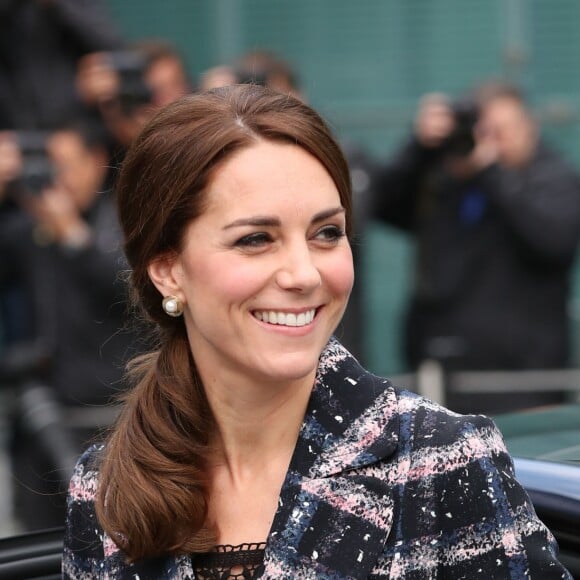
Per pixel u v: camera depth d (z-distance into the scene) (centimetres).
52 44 1864
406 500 720
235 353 723
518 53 2270
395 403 750
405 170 1822
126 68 1709
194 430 770
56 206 1602
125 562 765
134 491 748
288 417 756
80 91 1731
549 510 746
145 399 782
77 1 1892
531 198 1777
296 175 705
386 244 2025
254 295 709
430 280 1820
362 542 715
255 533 749
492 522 704
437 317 1822
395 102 2316
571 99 2261
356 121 2173
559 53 2272
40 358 1579
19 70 1836
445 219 1817
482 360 1795
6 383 1592
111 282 1561
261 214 700
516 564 698
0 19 1847
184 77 1788
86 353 1568
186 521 742
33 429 1514
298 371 714
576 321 1912
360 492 726
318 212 707
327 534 721
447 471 718
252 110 715
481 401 1772
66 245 1583
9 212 1638
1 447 1631
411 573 711
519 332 1792
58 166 1628
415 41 2309
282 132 707
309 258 706
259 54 1675
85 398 1561
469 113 1800
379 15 2317
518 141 1794
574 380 1784
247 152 706
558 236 1770
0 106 1805
